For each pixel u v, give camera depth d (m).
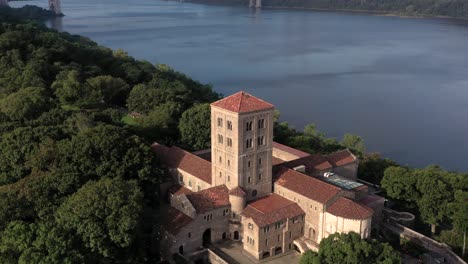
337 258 111.44
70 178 129.75
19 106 186.38
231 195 135.25
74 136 150.12
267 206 135.38
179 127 194.88
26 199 123.12
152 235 134.88
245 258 130.50
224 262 125.75
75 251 108.06
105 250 112.75
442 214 148.88
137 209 118.56
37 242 107.12
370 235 131.88
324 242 117.25
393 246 142.25
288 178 141.50
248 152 134.50
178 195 137.25
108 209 115.62
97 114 199.88
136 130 190.75
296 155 172.25
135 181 134.50
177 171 158.88
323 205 129.00
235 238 138.62
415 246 138.88
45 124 179.50
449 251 134.38
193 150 187.50
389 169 162.88
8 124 172.75
